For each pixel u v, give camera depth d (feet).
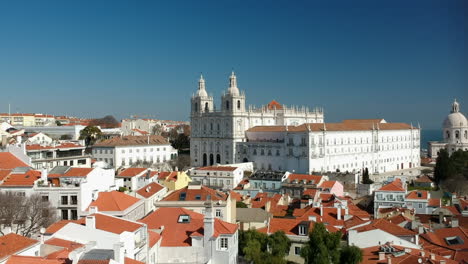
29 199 306.96
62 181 343.87
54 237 224.33
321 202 444.14
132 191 400.06
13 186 331.16
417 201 465.06
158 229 260.62
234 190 577.43
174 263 245.45
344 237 303.89
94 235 219.61
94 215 233.96
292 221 331.57
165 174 515.09
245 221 345.10
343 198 494.59
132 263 196.03
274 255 279.28
